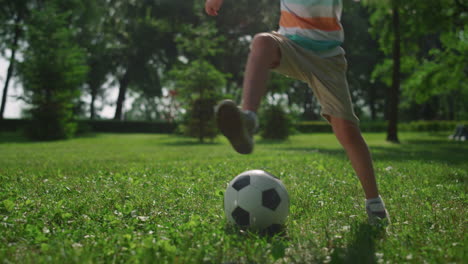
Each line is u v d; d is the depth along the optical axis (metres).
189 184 5.29
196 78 22.72
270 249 2.42
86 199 4.17
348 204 3.95
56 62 25.45
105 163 9.07
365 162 3.06
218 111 1.90
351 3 16.22
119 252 2.38
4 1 36.38
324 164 8.05
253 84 2.28
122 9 43.88
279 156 11.07
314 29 2.71
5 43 37.38
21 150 15.00
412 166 7.59
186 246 2.42
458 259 2.15
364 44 42.88
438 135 31.36
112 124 38.34
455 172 6.45
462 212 3.50
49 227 3.02
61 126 25.44
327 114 2.96
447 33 20.64
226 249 2.40
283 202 3.06
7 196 4.31
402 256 2.25
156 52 45.78
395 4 19.03
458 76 22.19
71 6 37.03
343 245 2.51
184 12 42.06
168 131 39.41
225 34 39.09
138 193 4.59
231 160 9.52
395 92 21.28
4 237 2.71
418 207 3.76
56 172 6.90
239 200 3.02
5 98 37.81
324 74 2.80
